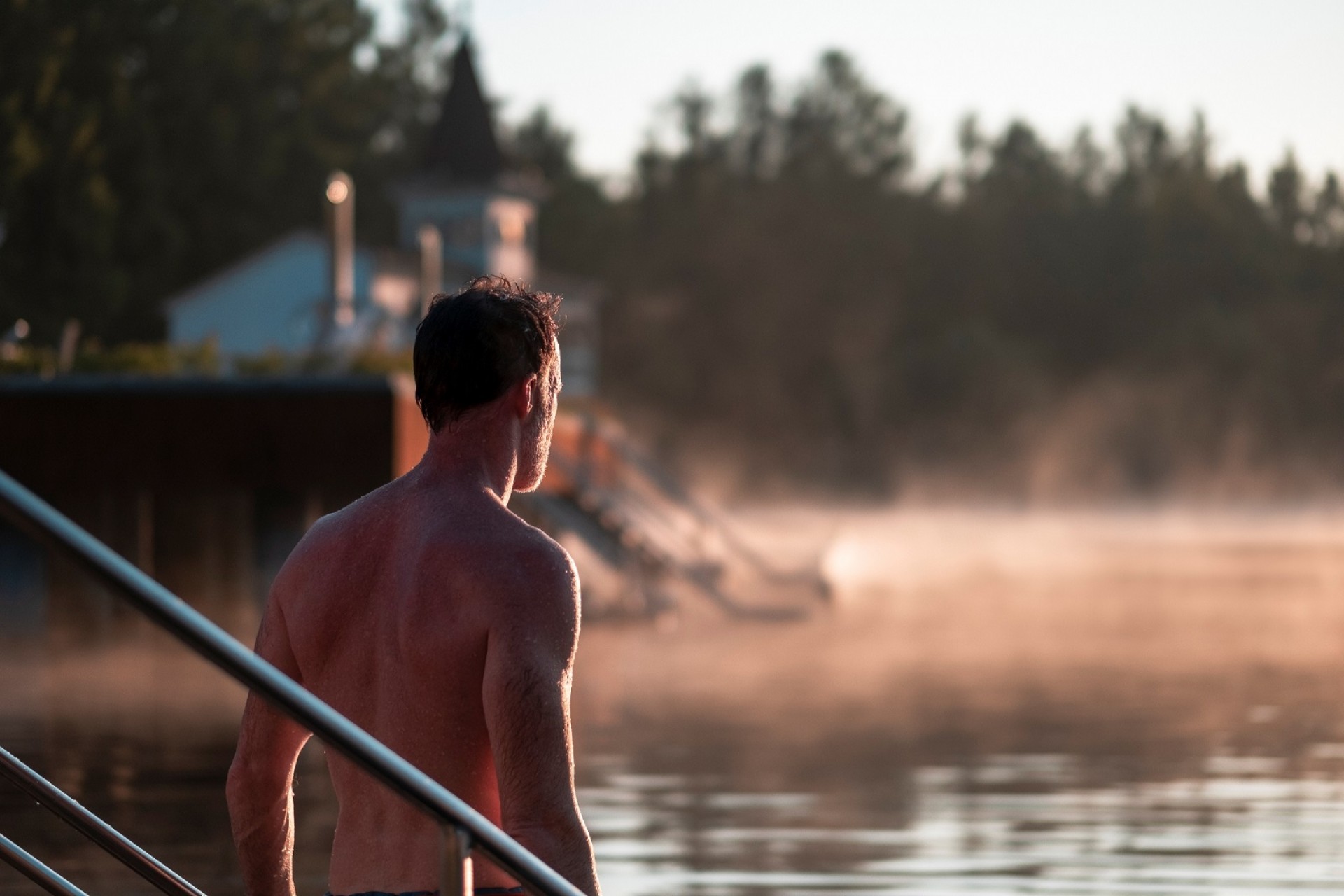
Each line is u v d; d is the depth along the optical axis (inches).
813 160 5305.1
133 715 762.2
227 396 1092.5
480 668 135.7
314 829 497.4
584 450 1459.2
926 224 5177.2
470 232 3339.1
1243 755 661.3
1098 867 451.5
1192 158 5846.5
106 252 3383.4
